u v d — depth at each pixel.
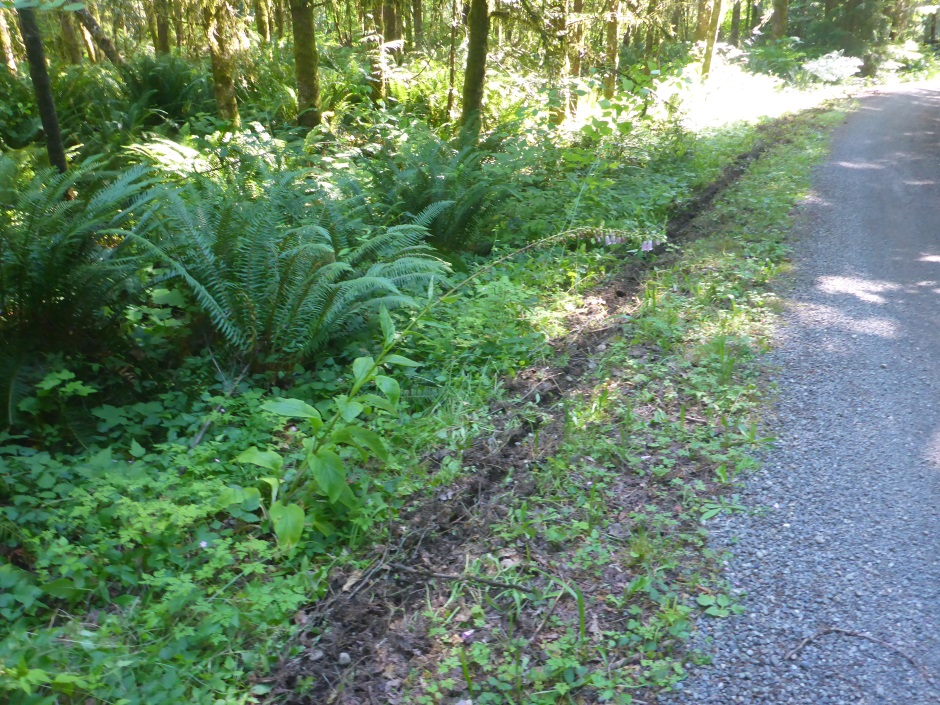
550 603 3.01
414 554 3.35
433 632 2.89
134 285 4.65
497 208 7.44
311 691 2.65
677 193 8.92
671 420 4.26
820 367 4.76
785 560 3.13
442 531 3.51
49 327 4.42
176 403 4.44
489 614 2.99
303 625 2.95
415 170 7.22
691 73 14.63
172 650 2.75
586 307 5.95
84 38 18.11
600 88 10.73
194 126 10.97
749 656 2.68
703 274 6.40
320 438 3.46
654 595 2.98
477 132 8.99
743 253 6.91
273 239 4.89
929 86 23.45
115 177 5.44
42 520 3.40
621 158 9.71
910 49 29.12
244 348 4.72
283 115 12.38
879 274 6.43
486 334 5.34
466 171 7.17
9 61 13.80
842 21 26.97
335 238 5.51
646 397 4.50
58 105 11.14
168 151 8.25
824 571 3.06
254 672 2.73
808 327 5.36
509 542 3.38
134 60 13.80
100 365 4.55
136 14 15.08
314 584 3.14
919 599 2.89
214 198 5.39
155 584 3.00
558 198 7.97
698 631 2.80
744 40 25.19
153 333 4.97
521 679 2.66
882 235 7.50
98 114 11.41
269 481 3.38
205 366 4.76
